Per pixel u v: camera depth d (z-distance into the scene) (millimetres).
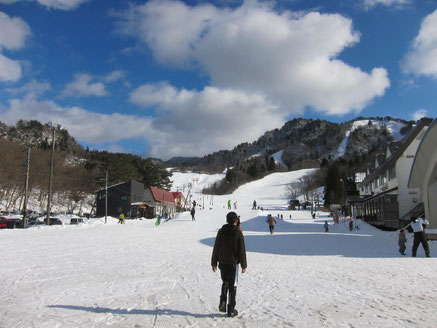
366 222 41125
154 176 106625
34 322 5266
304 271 10758
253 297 7176
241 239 5930
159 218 40875
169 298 7031
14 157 66625
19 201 72188
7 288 7820
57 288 7867
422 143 25203
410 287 8008
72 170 80812
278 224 46031
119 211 70438
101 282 8672
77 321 5332
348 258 14281
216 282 8852
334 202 87438
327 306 6355
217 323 5312
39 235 24250
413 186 29359
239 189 161125
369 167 54625
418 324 5188
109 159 89625
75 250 15938
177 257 14109
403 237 15289
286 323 5297
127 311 5984
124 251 15969
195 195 153875
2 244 17625
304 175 164625
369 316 5641
